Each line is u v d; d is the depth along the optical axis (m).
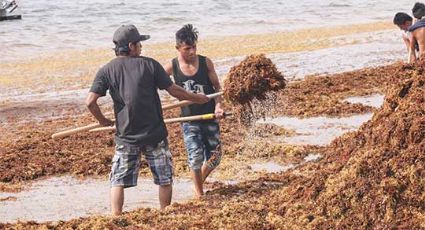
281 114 16.16
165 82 9.34
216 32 37.19
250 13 46.69
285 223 8.41
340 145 9.62
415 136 8.37
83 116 17.89
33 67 26.45
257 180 11.12
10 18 43.19
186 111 10.28
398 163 8.25
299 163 12.62
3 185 12.04
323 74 22.48
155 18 43.97
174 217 9.12
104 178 12.45
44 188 11.95
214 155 10.38
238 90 10.23
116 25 41.06
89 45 33.31
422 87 8.94
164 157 9.46
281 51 28.53
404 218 7.90
